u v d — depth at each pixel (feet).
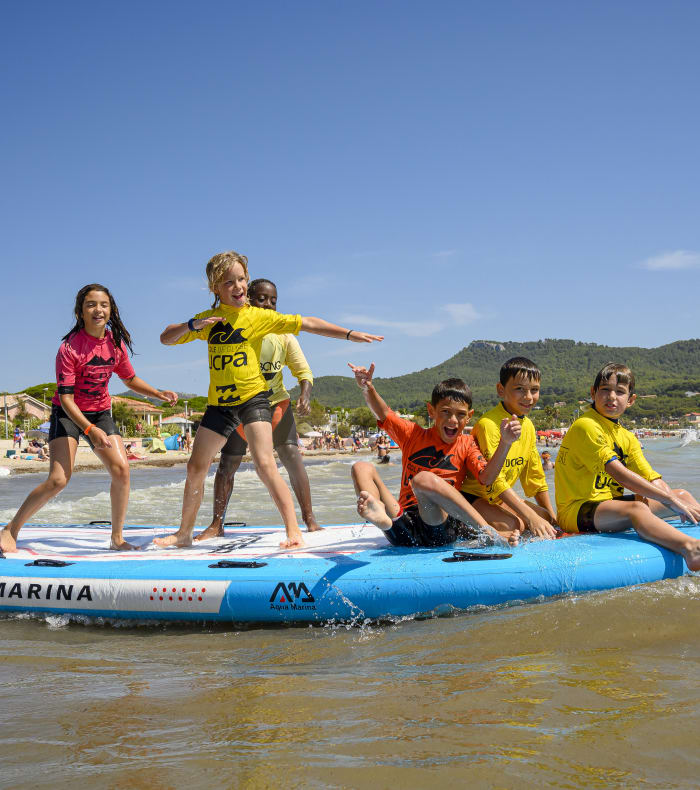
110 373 15.93
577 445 14.69
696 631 10.57
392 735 7.22
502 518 14.56
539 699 8.09
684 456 88.07
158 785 6.27
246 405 15.07
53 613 13.15
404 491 14.05
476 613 12.10
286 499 15.08
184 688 8.96
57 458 15.33
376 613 12.07
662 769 6.34
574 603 11.87
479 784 6.14
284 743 7.10
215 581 12.45
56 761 6.81
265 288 17.33
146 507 34.04
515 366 14.82
